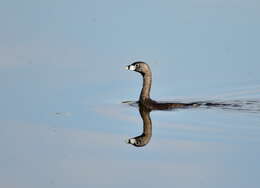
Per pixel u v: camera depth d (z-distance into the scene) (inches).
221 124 673.0
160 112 727.7
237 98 779.4
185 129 663.1
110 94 789.9
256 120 682.8
